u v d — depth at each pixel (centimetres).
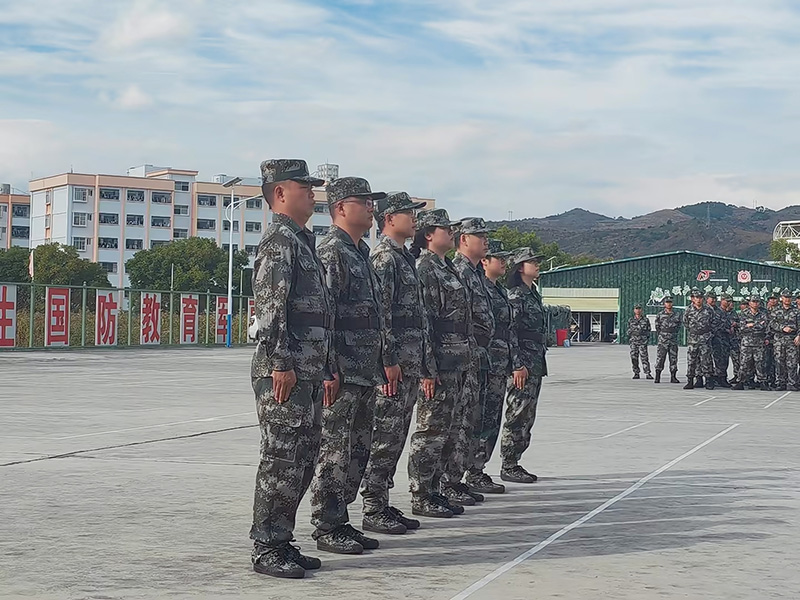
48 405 1519
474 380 780
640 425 1390
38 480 839
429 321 715
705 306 2217
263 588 518
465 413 776
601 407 1691
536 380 879
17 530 650
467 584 530
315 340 556
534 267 890
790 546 635
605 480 895
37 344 3538
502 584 531
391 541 639
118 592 507
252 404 1566
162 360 3030
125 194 9881
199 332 4309
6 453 997
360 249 632
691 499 800
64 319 3591
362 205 625
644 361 2536
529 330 879
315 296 562
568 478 906
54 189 9931
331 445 603
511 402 877
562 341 5428
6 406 1495
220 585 522
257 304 545
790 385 2205
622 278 6669
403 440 670
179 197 10144
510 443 883
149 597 498
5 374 2270
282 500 550
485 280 830
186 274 7906
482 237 810
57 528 657
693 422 1445
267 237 550
